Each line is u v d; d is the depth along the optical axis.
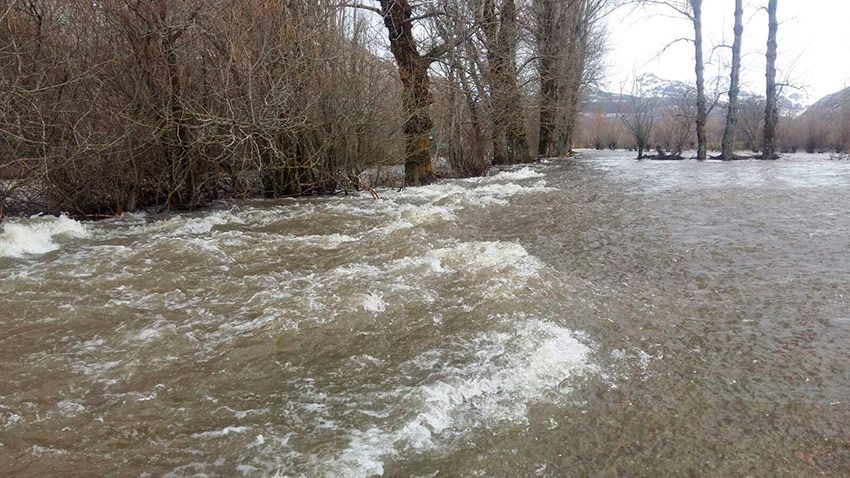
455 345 3.77
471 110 17.23
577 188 12.49
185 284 5.10
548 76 22.39
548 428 2.86
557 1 22.75
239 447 2.64
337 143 11.86
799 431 2.85
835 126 31.84
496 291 4.68
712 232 7.23
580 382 3.32
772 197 10.02
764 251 6.21
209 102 9.71
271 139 10.37
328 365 3.53
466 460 2.59
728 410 3.05
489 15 16.61
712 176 14.59
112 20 8.62
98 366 3.47
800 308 4.49
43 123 7.48
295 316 4.21
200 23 9.29
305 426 2.83
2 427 2.77
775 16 21.95
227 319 4.25
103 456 2.56
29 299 4.58
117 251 6.07
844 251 6.10
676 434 2.83
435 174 16.47
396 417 2.89
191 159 9.67
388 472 2.50
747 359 3.64
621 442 2.76
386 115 12.81
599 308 4.54
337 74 11.52
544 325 4.03
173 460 2.54
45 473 2.42
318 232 7.66
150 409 2.98
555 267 5.76
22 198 8.66
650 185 12.67
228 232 7.19
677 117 27.25
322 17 11.13
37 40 7.95
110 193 9.26
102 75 8.57
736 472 2.55
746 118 28.95
